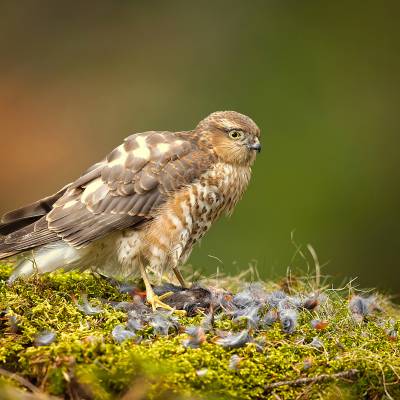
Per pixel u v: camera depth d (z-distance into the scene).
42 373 6.28
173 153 8.19
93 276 8.30
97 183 8.05
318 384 6.48
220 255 14.08
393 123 16.22
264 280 9.93
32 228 7.95
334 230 14.98
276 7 17.55
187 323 7.16
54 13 18.45
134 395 6.18
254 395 6.41
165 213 8.04
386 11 17.20
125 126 17.06
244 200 14.95
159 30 18.00
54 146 16.95
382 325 7.51
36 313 7.01
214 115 8.80
